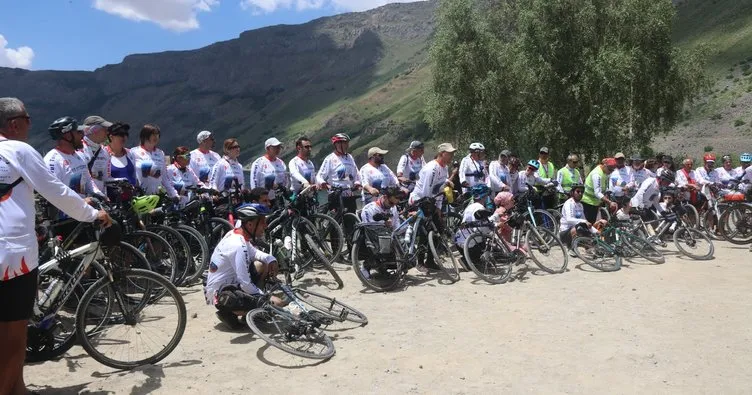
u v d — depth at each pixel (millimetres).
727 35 120562
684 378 4234
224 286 5441
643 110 22188
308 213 8312
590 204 10188
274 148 8820
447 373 4402
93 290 4398
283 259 6633
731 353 4734
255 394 4008
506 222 8000
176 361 4656
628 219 8938
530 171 10766
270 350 4961
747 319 5656
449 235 8508
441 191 8125
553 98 21016
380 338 5277
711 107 91750
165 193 7430
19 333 3559
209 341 5191
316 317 5273
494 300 6645
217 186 8641
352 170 9492
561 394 3984
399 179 10242
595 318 5809
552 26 20797
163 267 6516
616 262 8297
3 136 3619
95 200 5414
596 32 20844
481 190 8984
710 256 8938
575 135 21453
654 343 5004
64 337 4535
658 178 9961
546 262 8344
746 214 10242
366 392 4047
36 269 3609
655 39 21156
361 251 7223
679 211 9547
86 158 6273
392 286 7219
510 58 23578
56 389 4023
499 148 24719
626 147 22141
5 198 3412
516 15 25375
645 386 4102
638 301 6438
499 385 4156
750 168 11953
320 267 8438
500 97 24125
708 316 5789
